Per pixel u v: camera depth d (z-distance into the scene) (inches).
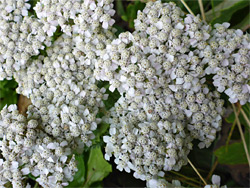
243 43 5.6
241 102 5.7
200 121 6.1
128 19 8.0
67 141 5.7
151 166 5.6
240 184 8.5
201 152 8.3
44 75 6.3
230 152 8.0
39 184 6.1
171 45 5.5
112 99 6.8
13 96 7.9
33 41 6.1
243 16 7.6
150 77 5.4
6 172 5.5
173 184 6.0
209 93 6.0
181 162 5.8
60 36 6.5
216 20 7.5
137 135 5.6
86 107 5.9
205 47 5.5
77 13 6.0
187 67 5.5
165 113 5.7
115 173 8.2
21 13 6.4
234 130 8.6
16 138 5.5
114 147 5.7
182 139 5.7
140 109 5.9
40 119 5.9
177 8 5.8
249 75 5.6
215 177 5.9
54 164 5.6
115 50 5.6
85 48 5.9
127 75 5.5
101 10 5.8
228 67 5.6
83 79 6.1
